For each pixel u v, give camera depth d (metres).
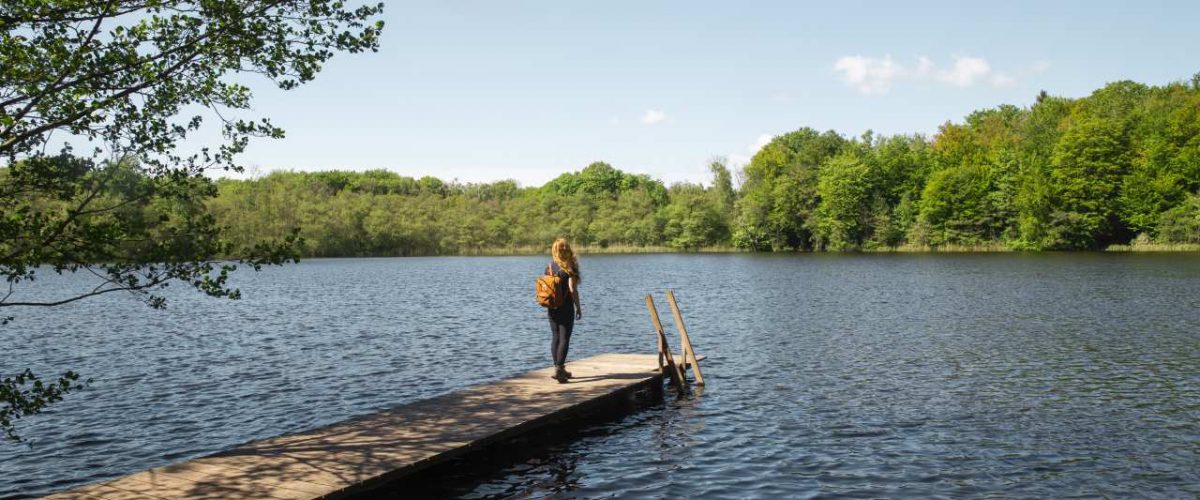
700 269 64.88
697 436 10.80
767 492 8.49
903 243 98.94
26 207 6.58
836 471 9.20
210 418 12.51
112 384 15.39
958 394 13.46
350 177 161.50
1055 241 82.62
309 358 18.52
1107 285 36.81
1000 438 10.60
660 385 13.60
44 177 7.09
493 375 16.25
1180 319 23.55
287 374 16.38
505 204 138.50
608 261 88.81
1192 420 11.45
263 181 114.94
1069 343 19.14
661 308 30.59
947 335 21.05
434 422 9.96
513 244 129.12
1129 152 81.56
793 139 129.50
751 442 10.48
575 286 12.20
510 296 38.91
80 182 7.29
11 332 24.30
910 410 12.30
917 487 8.62
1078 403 12.64
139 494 7.21
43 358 19.00
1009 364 16.34
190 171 7.62
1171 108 86.88
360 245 117.44
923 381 14.65
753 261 79.06
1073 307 27.61
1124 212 80.75
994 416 11.84
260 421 12.31
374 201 126.94
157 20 7.39
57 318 28.66
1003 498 8.27
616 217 126.56
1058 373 15.25
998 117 117.12
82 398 14.06
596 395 11.50
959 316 25.59
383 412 10.58
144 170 7.40
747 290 39.16
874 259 76.19
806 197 105.12
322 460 8.33
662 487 8.66
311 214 111.56
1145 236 79.31
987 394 13.43
